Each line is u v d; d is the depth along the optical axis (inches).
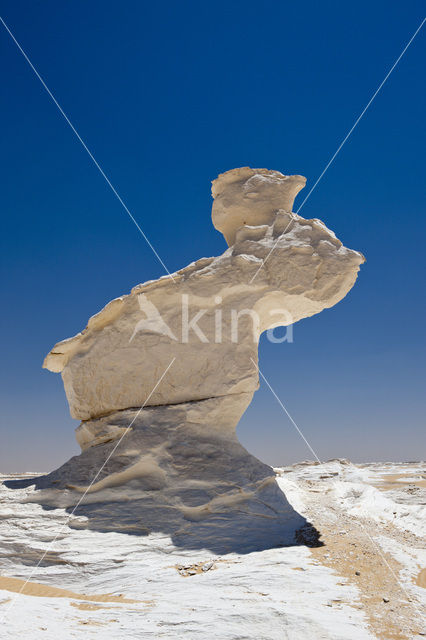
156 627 299.4
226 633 292.4
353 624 314.0
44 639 262.4
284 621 311.6
